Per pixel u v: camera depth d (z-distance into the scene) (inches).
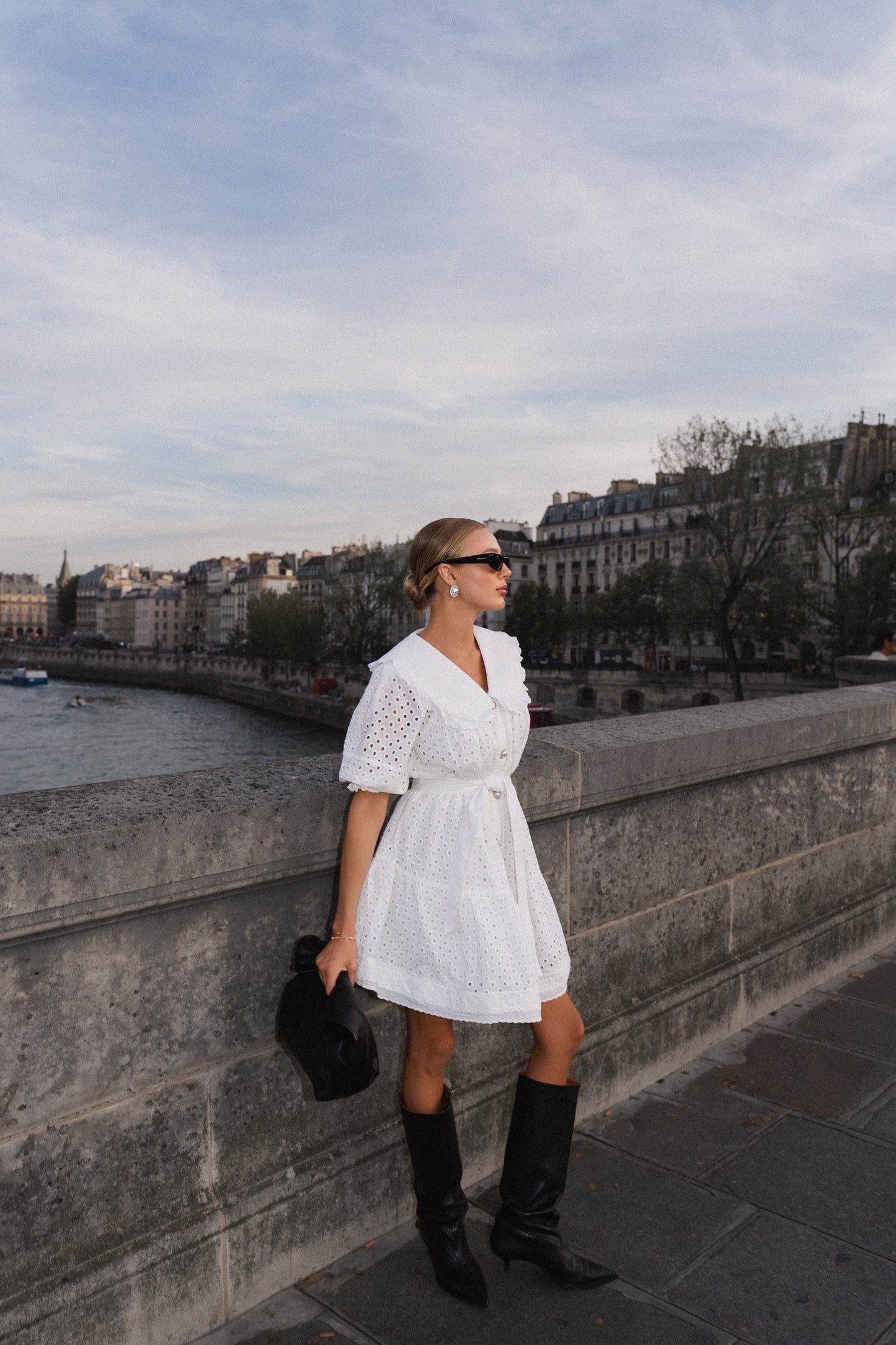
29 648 6378.0
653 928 121.3
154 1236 75.5
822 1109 112.4
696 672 2167.8
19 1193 68.7
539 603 3319.4
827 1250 87.9
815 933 148.1
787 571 1817.2
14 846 64.1
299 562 6525.6
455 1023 100.0
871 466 2578.7
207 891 75.8
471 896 76.0
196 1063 78.9
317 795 82.5
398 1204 93.1
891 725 163.3
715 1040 129.3
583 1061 109.5
